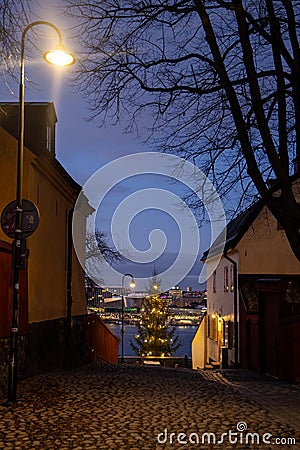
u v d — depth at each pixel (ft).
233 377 57.31
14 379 33.40
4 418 28.68
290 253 85.76
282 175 34.27
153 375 53.78
